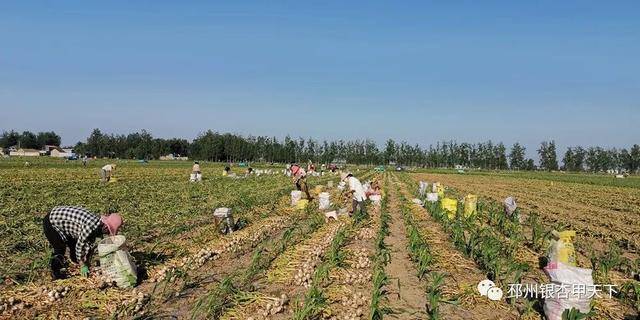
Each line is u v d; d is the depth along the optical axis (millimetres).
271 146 120125
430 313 8320
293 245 13547
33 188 28422
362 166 128750
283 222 17875
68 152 152500
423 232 16016
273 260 11844
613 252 13242
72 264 10547
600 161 140250
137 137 143250
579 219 22562
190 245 13297
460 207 20656
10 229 14750
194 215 19188
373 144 130875
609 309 9102
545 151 139375
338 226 16766
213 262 11844
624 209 28250
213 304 8289
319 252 12375
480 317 8680
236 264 11727
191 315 8180
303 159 122688
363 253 12711
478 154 138500
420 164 137375
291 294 9516
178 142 151500
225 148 119062
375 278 9727
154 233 15344
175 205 22250
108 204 21703
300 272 10273
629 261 12969
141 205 21891
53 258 9750
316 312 8367
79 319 7941
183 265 10969
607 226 20438
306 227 17078
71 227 9594
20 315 8008
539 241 15070
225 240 13789
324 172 61594
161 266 10891
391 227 17672
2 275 10039
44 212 18984
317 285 9781
